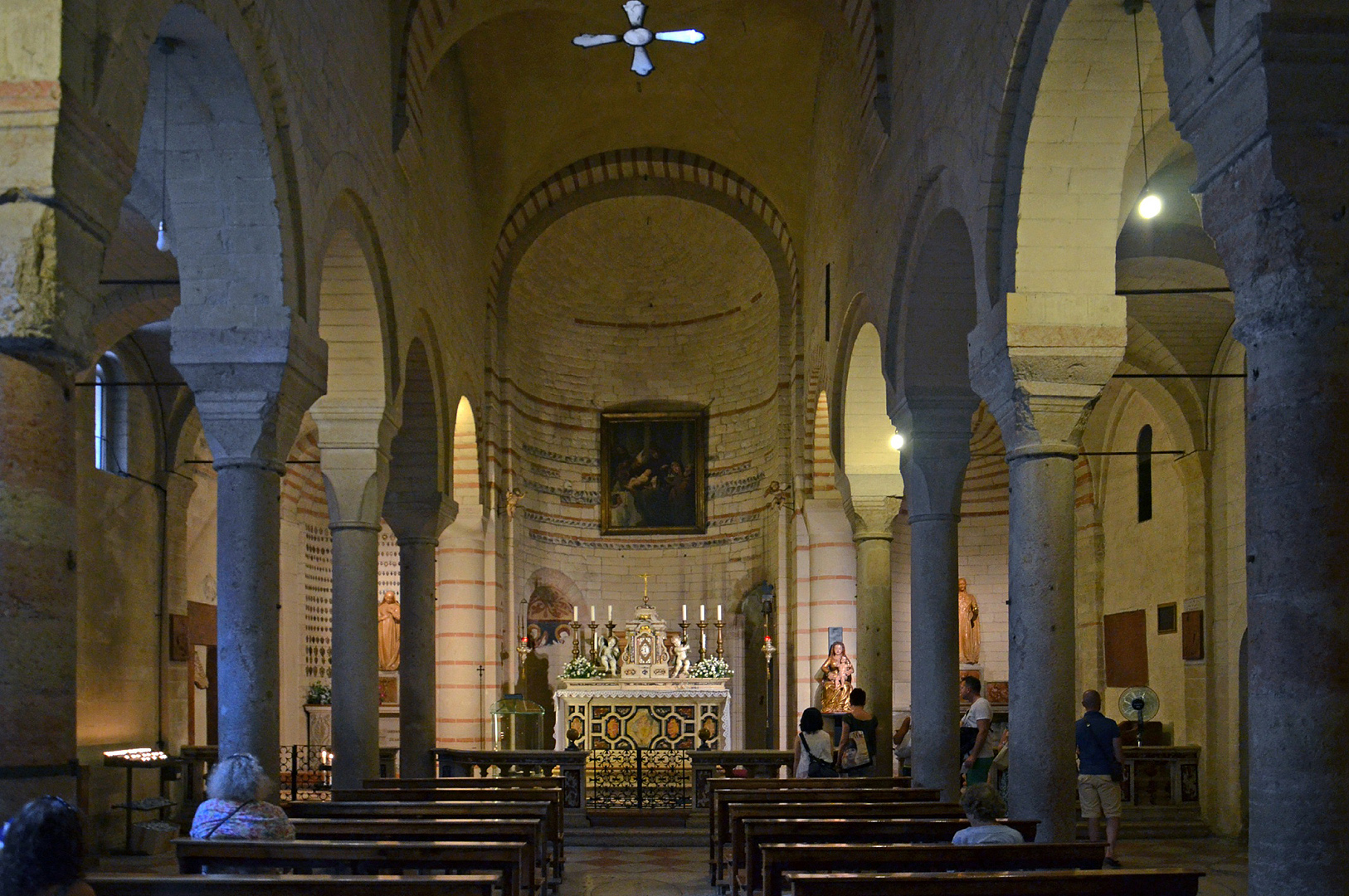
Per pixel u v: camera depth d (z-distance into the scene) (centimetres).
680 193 2425
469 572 2172
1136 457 1980
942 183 1146
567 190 2412
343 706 1378
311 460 2333
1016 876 598
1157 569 1894
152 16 711
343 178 1197
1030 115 912
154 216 1110
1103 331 934
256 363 984
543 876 1033
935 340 1291
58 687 589
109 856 1530
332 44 1160
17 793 563
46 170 592
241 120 956
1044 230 938
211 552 2039
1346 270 533
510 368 2420
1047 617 932
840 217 1748
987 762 1308
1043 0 875
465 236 2030
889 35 1390
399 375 1455
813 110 2067
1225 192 576
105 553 1653
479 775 1723
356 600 1388
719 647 2267
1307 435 528
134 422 1750
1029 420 944
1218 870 1357
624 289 2672
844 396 1691
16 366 587
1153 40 854
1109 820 1368
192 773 1822
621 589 2627
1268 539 535
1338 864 511
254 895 582
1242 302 563
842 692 1973
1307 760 517
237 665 970
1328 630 519
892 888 594
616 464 2667
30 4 600
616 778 2161
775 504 2292
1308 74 541
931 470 1301
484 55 1984
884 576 1673
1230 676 1669
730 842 1148
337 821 876
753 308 2505
